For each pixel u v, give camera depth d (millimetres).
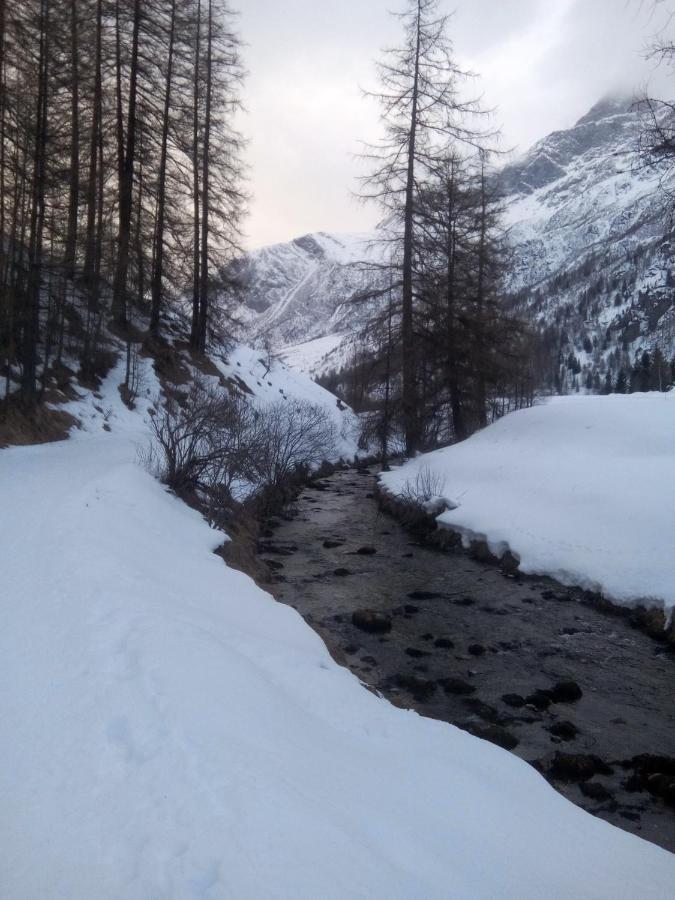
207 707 4930
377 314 24969
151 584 8508
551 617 12180
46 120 19703
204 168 28328
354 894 3035
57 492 12281
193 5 27891
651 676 9805
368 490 26719
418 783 4773
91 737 4504
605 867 4078
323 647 8867
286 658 7254
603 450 18391
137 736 4465
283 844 3342
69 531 9836
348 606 12828
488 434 23609
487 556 15742
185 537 12648
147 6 26625
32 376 19250
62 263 20375
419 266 24578
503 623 11938
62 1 22672
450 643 10977
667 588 11656
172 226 28844
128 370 24797
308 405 37625
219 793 3777
